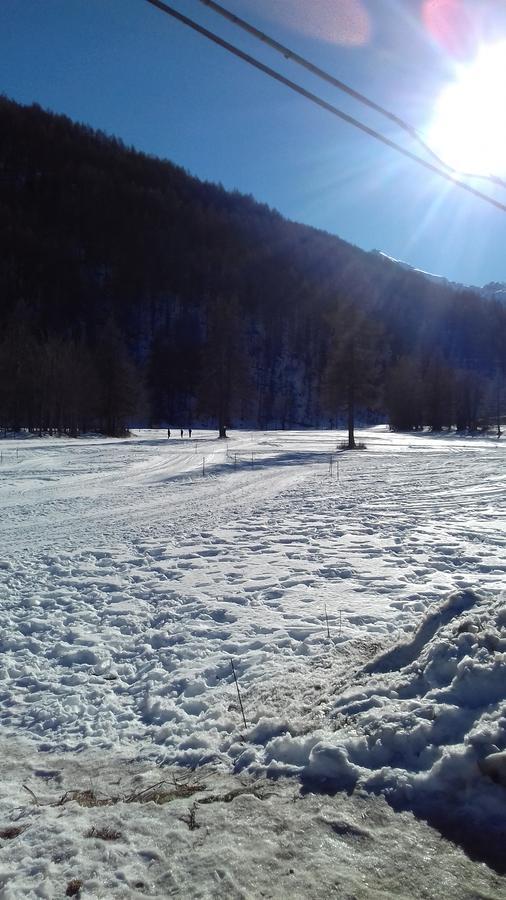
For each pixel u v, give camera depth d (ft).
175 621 20.62
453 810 8.78
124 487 61.46
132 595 23.89
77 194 574.56
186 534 36.65
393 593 23.56
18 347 190.80
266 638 18.58
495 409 357.00
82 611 21.75
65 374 186.19
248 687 14.90
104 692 15.02
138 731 12.88
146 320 442.91
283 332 451.12
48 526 39.60
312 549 31.86
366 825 8.61
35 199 561.84
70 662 17.13
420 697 11.41
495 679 10.77
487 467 80.79
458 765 9.26
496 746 9.35
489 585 24.09
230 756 11.21
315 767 9.99
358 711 11.55
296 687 14.26
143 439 156.46
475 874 7.69
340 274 613.52
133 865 7.96
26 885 7.64
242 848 8.20
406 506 47.01
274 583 25.23
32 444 126.82
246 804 9.27
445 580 25.22
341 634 18.65
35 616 21.11
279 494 55.72
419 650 13.79
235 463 88.48
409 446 137.90
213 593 23.91
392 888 7.47
